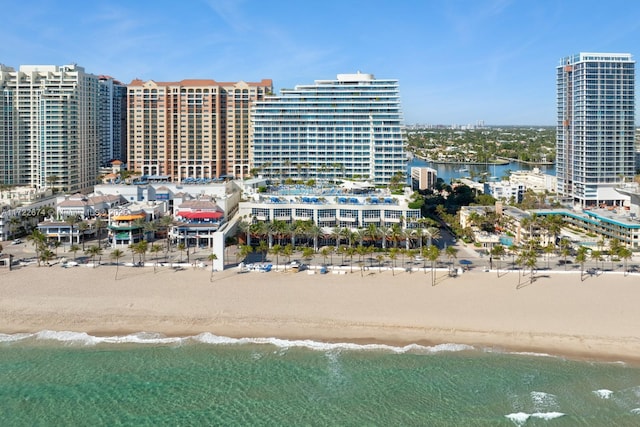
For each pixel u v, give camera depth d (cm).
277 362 12100
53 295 15338
